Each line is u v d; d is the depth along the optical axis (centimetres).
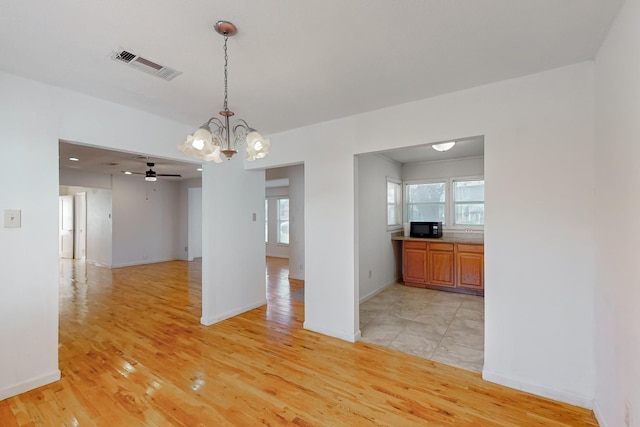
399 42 182
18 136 225
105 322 369
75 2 144
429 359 275
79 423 191
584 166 205
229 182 390
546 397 217
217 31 169
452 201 555
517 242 228
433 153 499
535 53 195
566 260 212
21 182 226
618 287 161
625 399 152
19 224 226
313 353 287
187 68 212
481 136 246
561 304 213
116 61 203
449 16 158
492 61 205
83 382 237
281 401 214
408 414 200
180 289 531
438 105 261
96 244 793
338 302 325
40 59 200
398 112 282
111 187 738
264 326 357
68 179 663
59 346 302
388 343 309
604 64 181
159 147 313
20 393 223
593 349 202
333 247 328
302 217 605
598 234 193
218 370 256
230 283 391
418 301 450
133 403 211
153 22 161
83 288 538
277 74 222
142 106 285
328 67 212
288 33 172
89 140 261
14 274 223
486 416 198
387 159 534
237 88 245
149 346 302
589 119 203
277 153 372
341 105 284
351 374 249
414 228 555
